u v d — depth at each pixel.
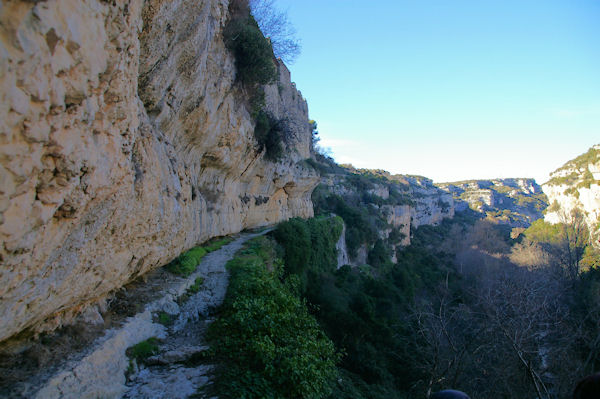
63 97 3.04
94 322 5.50
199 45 8.88
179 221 8.55
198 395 4.89
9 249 2.86
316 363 6.13
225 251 13.45
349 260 39.19
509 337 11.34
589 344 14.41
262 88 16.88
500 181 155.62
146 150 6.30
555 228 53.12
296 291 11.25
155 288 7.80
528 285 17.52
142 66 7.09
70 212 3.66
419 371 16.61
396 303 25.22
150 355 5.73
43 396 3.78
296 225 21.25
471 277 37.75
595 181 50.06
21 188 2.77
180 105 9.43
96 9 3.29
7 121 2.45
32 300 3.73
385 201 59.75
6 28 2.30
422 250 57.66
